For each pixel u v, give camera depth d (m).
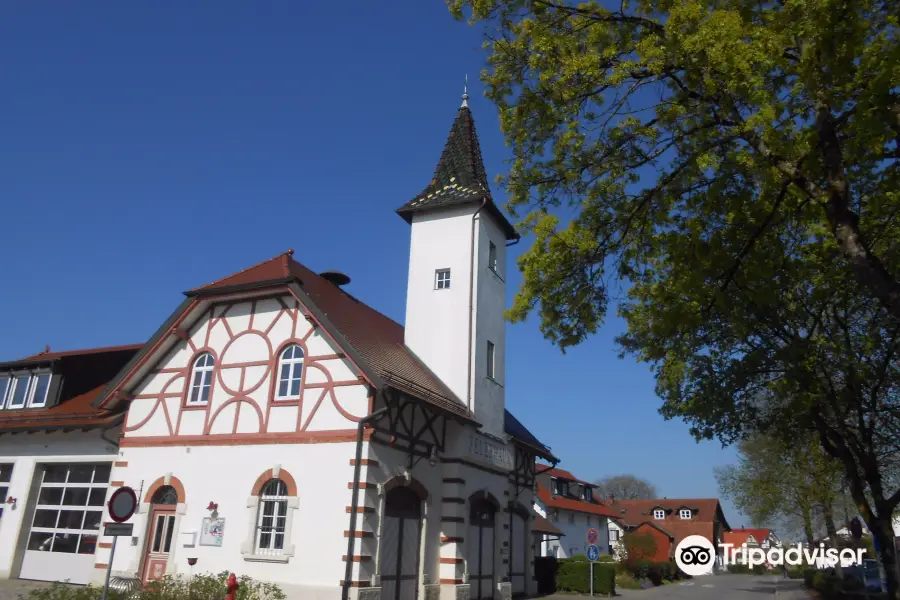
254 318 17.80
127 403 18.89
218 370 17.77
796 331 16.17
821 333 16.14
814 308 16.06
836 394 16.48
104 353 23.16
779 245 10.77
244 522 15.96
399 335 22.20
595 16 10.23
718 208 9.79
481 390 20.53
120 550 17.14
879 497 16.53
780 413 18.41
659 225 10.59
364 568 14.82
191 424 17.58
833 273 13.62
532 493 24.42
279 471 16.00
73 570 18.70
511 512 22.58
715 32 8.74
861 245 8.16
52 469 20.38
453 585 17.47
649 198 10.60
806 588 36.19
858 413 16.62
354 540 14.77
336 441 15.64
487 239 22.36
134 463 17.89
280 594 13.92
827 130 8.47
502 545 20.98
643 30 10.07
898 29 8.70
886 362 15.77
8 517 20.03
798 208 9.80
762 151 8.98
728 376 17.20
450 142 24.31
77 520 19.31
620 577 40.00
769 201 9.95
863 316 16.55
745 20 8.91
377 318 22.23
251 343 17.61
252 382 17.20
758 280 10.39
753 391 18.09
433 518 17.80
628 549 44.56
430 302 21.20
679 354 16.03
